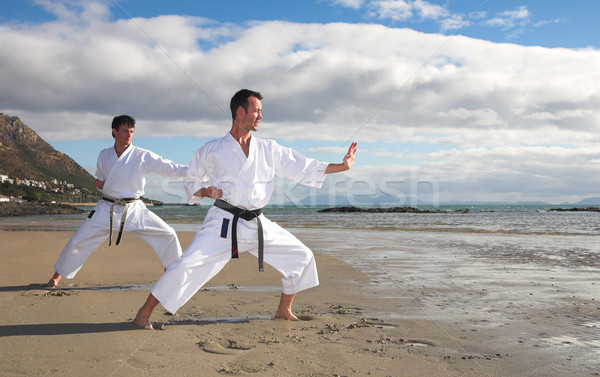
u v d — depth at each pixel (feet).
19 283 18.01
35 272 20.84
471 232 50.29
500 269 22.45
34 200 411.54
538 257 27.27
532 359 9.36
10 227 56.24
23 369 8.22
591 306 14.40
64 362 8.64
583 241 38.27
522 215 120.88
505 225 66.80
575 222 77.30
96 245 17.38
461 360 9.27
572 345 10.35
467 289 17.30
